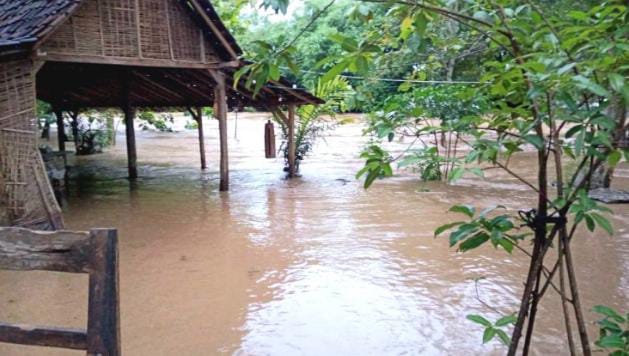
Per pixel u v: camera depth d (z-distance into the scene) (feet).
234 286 15.25
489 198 26.99
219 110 28.99
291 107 34.19
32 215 19.16
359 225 22.21
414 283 15.37
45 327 5.19
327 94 34.83
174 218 23.81
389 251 18.53
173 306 13.82
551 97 5.19
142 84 35.29
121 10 22.86
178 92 36.50
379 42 6.81
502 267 16.69
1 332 5.28
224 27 26.68
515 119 5.84
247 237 20.51
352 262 17.35
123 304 13.94
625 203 24.76
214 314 13.32
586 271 16.06
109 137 53.57
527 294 6.27
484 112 6.21
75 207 26.32
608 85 5.04
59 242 5.04
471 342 11.66
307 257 17.94
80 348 5.05
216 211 25.16
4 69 18.49
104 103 41.78
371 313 13.30
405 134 9.85
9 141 18.69
